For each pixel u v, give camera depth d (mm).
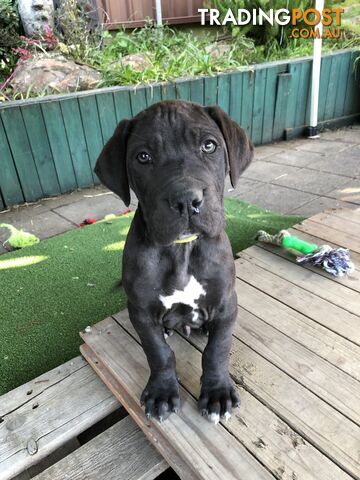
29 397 609
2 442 550
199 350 638
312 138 1926
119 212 1318
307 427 503
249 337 641
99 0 2090
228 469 469
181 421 526
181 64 1654
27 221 1296
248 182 1479
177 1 2260
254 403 539
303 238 903
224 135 514
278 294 731
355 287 737
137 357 633
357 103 2096
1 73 1760
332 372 572
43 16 1824
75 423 570
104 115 1471
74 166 1474
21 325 814
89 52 1721
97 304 860
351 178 1440
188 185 428
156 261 509
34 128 1361
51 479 514
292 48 2068
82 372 648
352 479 447
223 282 529
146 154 473
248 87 1734
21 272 981
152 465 523
